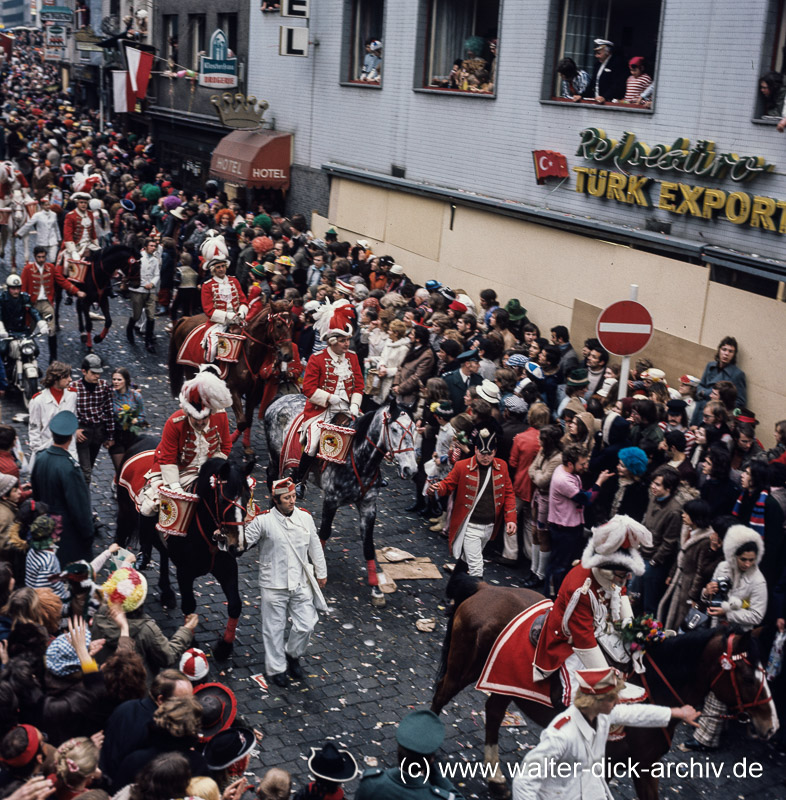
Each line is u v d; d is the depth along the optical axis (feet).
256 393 43.96
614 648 21.83
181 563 28.19
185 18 94.38
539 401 37.06
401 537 38.42
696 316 42.32
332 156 71.46
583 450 31.71
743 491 28.96
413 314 46.57
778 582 26.81
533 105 51.52
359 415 36.06
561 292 50.26
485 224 55.57
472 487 31.50
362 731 26.11
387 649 30.25
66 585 26.53
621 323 34.17
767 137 39.40
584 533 32.96
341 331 35.65
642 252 44.98
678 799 24.57
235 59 82.17
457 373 40.22
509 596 24.40
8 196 71.00
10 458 29.86
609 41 51.31
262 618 27.71
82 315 58.44
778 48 39.34
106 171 91.15
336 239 64.03
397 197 63.62
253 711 26.58
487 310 49.96
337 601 32.86
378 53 66.54
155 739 17.99
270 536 27.27
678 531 29.25
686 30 42.57
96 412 35.68
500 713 24.04
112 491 39.68
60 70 161.17
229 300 46.60
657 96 44.29
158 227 74.79
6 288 47.19
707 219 42.04
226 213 67.56
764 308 38.93
